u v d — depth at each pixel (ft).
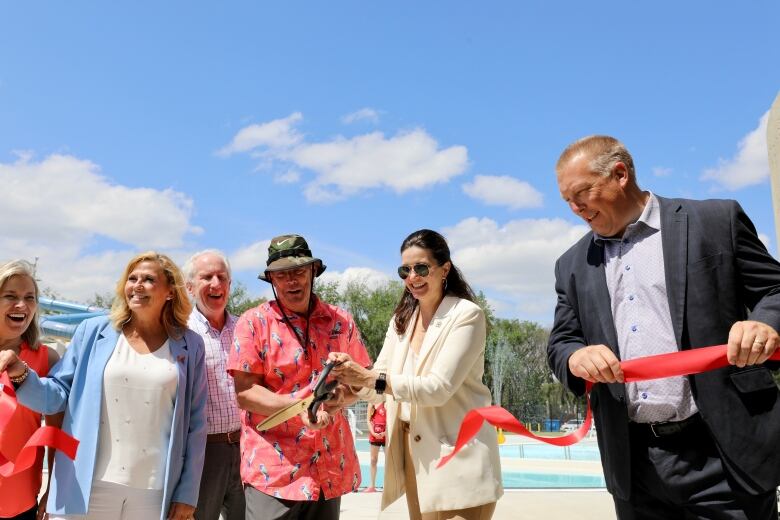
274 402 10.72
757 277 7.69
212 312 15.12
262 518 10.72
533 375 184.03
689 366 7.16
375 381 10.39
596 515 23.62
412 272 11.05
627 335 8.28
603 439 8.55
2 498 10.43
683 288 7.82
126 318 11.37
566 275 9.36
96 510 10.23
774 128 9.61
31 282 11.47
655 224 8.35
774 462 7.24
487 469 10.41
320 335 11.92
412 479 11.24
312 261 11.78
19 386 10.34
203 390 11.77
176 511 10.75
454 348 10.53
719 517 7.56
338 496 11.25
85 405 10.62
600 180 8.33
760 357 6.68
